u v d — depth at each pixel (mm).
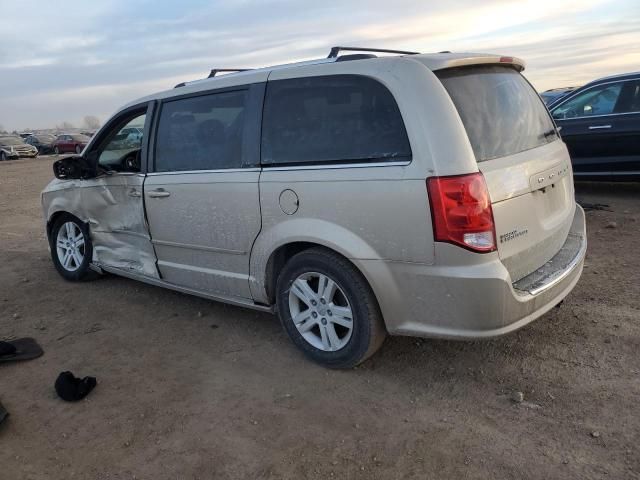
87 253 5312
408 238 2969
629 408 2965
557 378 3293
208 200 3877
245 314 4543
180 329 4344
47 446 2967
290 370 3600
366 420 3027
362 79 3162
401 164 2961
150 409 3260
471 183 2830
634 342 3629
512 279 3117
